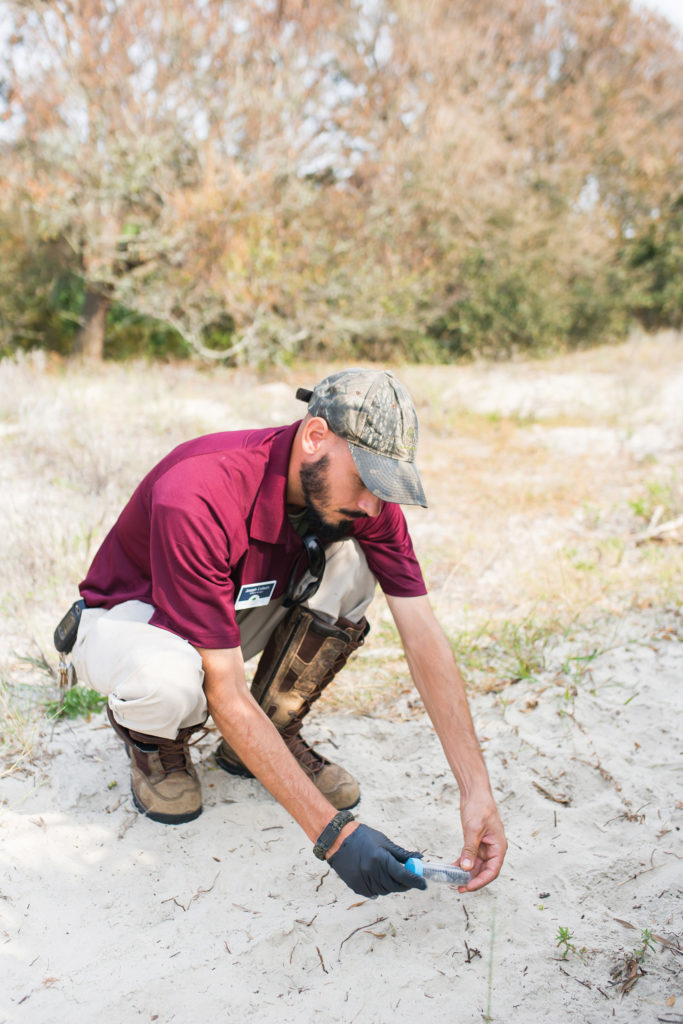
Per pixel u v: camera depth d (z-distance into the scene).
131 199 10.24
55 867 2.06
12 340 11.79
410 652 2.15
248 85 10.17
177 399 7.69
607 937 1.89
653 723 2.70
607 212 14.88
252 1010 1.69
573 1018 1.67
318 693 2.31
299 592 2.21
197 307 10.82
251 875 2.07
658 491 5.00
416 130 11.85
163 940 1.86
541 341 12.54
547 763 2.53
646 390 7.93
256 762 1.79
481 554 4.35
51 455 5.52
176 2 9.73
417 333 12.00
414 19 11.77
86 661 2.09
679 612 3.45
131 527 2.14
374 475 1.80
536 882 2.07
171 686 1.93
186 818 2.22
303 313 10.64
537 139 13.96
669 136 15.06
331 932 1.91
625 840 2.20
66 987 1.73
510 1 13.95
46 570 3.77
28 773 2.40
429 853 2.18
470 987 1.76
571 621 3.46
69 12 9.64
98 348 11.03
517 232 12.30
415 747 2.62
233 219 10.04
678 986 1.74
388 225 11.42
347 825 1.72
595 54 15.17
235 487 1.89
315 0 10.48
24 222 10.35
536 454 6.32
